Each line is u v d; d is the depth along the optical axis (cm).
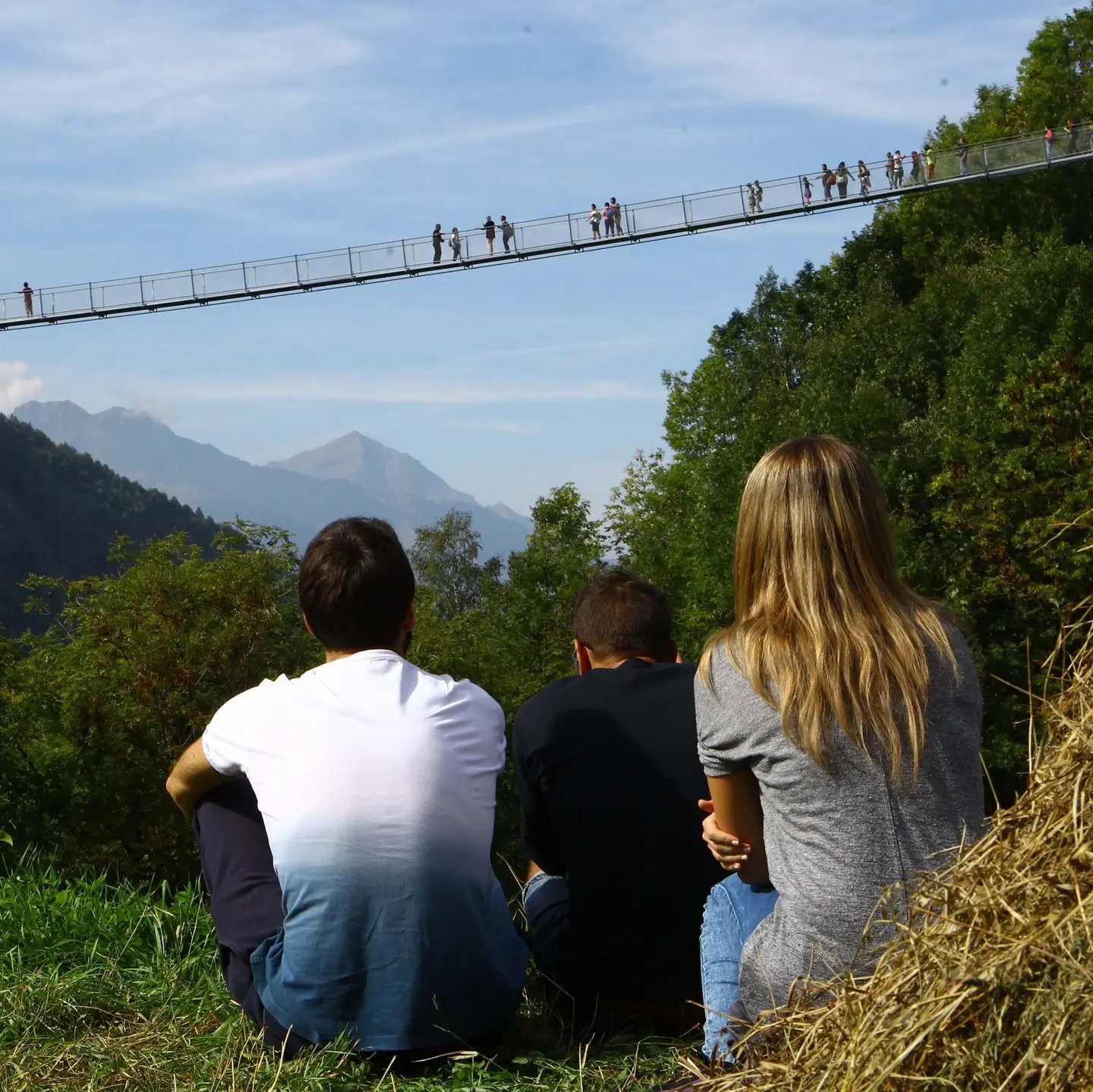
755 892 252
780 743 224
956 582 2030
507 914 302
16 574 16038
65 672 1472
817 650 222
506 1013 289
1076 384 2128
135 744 1429
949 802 219
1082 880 156
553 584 3931
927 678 221
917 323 3388
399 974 271
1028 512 2017
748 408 3391
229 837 304
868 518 231
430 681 297
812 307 4475
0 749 1347
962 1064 153
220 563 1507
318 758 278
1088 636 196
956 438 2434
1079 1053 143
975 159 3938
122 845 1396
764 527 235
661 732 310
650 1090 243
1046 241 3105
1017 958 152
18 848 1256
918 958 167
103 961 341
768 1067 182
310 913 272
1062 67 4334
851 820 217
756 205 4138
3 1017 294
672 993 312
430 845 273
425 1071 276
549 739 314
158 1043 287
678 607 3703
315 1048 276
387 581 298
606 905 311
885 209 4541
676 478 4484
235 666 1480
